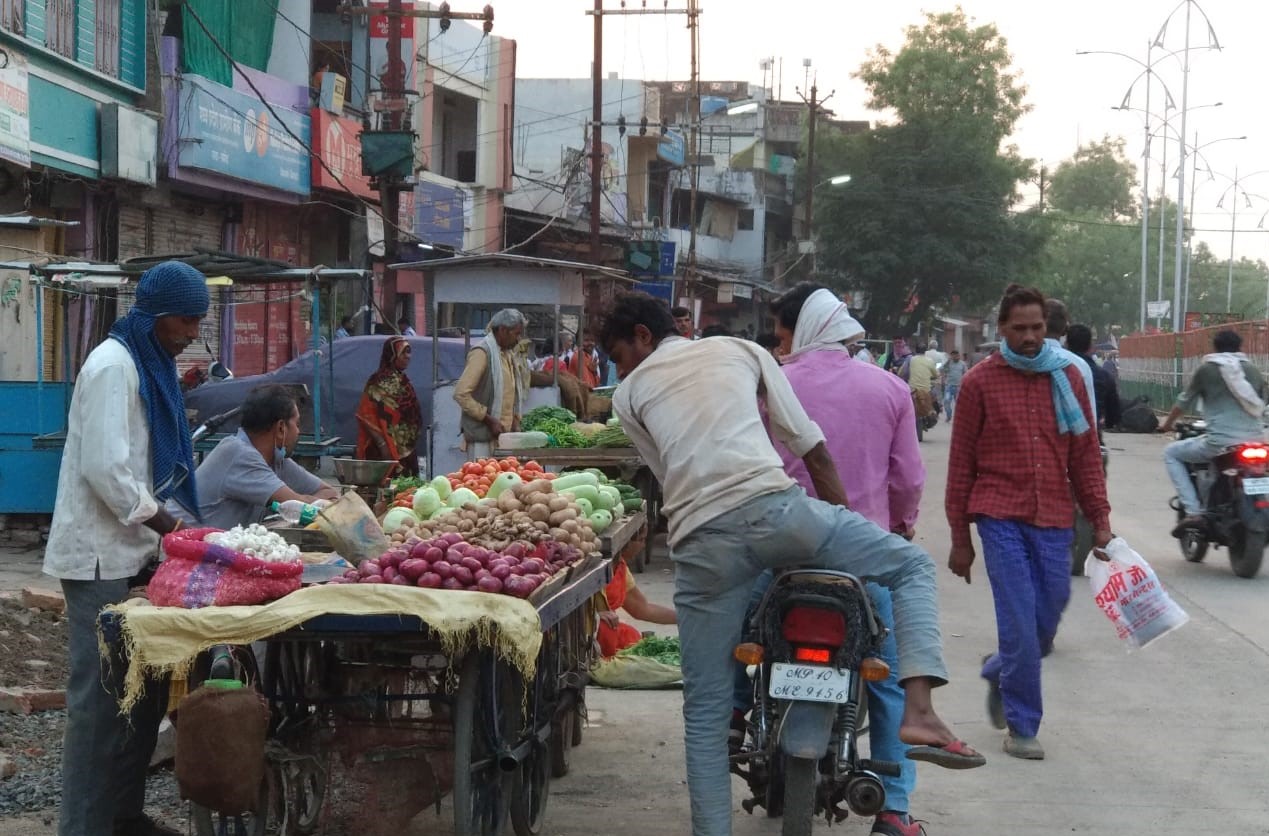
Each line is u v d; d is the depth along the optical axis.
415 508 6.16
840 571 4.45
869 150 57.44
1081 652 8.70
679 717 7.03
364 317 22.30
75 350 16.80
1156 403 43.12
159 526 4.71
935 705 7.39
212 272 11.86
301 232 25.02
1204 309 113.94
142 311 4.77
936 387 34.94
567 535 5.48
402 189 21.12
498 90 32.81
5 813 5.36
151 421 4.79
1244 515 11.27
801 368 5.16
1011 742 6.41
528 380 11.85
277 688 4.98
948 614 9.88
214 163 20.25
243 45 22.45
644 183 46.12
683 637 4.53
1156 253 95.56
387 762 4.81
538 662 5.18
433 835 5.27
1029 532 6.33
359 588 4.27
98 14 17.64
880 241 54.66
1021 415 6.29
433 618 4.18
